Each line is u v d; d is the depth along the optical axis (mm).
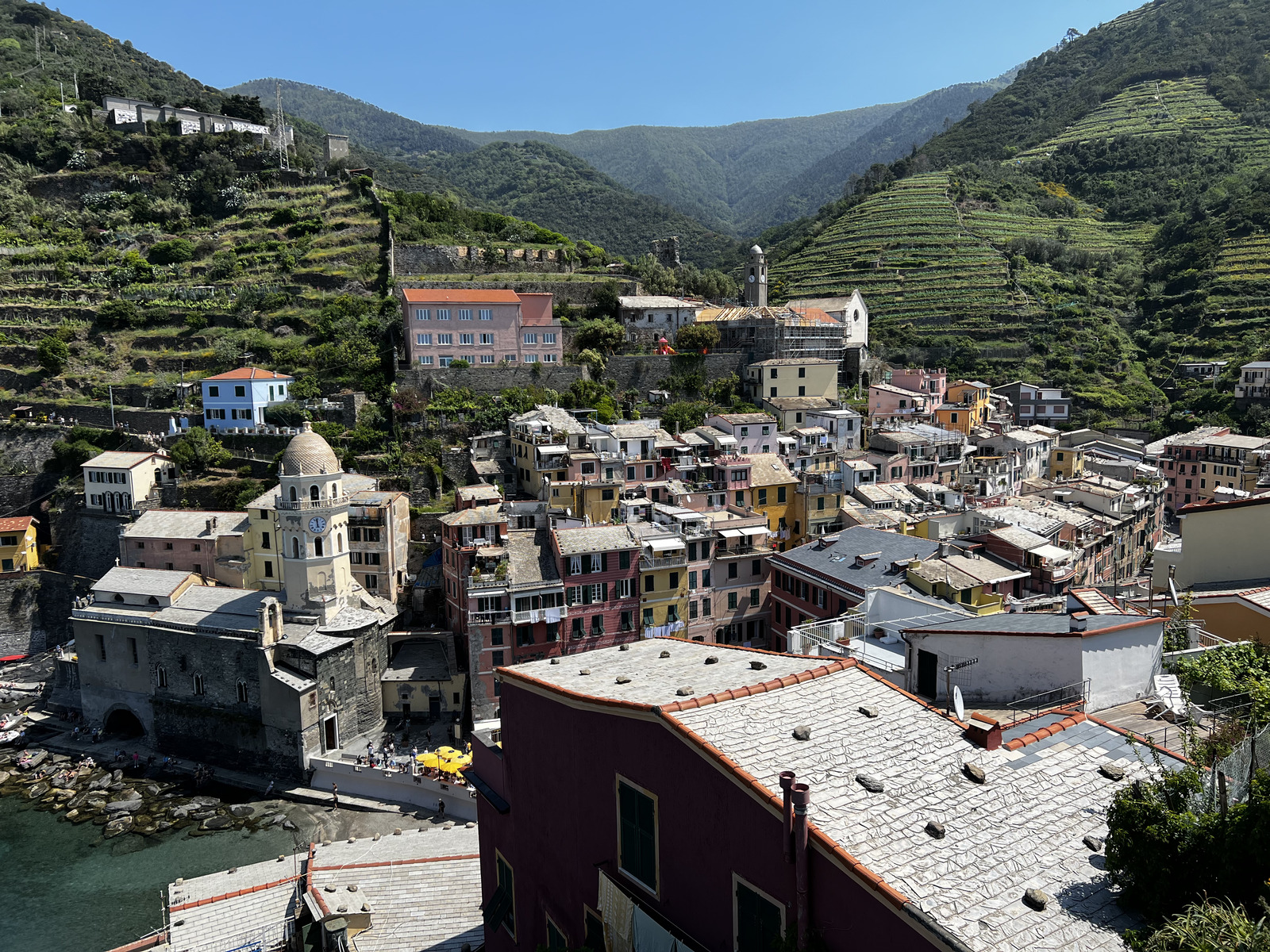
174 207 191750
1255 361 170875
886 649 43219
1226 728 25141
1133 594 66688
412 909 51281
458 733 86125
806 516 107625
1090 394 182125
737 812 19406
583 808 25797
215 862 73188
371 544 101812
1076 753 22594
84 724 97000
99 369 149500
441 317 143250
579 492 103062
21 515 129875
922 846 17875
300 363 145875
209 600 93312
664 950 21734
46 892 69312
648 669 28375
